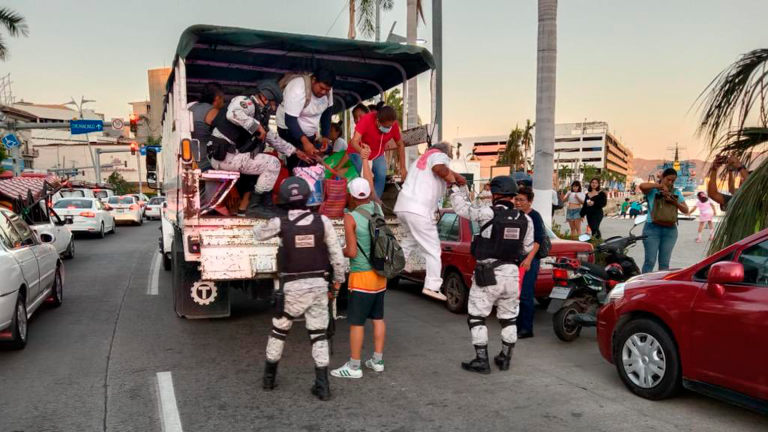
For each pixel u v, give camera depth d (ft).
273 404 14.53
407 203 18.74
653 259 27.20
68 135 252.21
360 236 16.15
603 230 67.46
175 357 18.52
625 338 15.70
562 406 14.58
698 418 13.82
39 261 22.36
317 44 20.04
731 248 13.80
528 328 21.72
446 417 13.82
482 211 17.34
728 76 17.57
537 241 20.16
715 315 13.19
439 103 40.09
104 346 19.74
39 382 16.03
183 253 18.67
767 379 12.14
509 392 15.60
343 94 30.76
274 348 15.25
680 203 26.48
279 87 20.59
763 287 12.63
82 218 62.18
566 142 542.16
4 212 21.38
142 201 108.37
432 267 18.78
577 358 19.07
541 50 32.32
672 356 14.34
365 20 79.20
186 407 14.28
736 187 19.17
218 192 18.17
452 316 25.14
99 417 13.61
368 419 13.66
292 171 22.38
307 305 14.65
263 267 17.31
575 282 21.20
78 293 29.76
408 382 16.37
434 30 40.52
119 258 44.88
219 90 20.30
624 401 14.94
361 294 16.39
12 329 18.33
